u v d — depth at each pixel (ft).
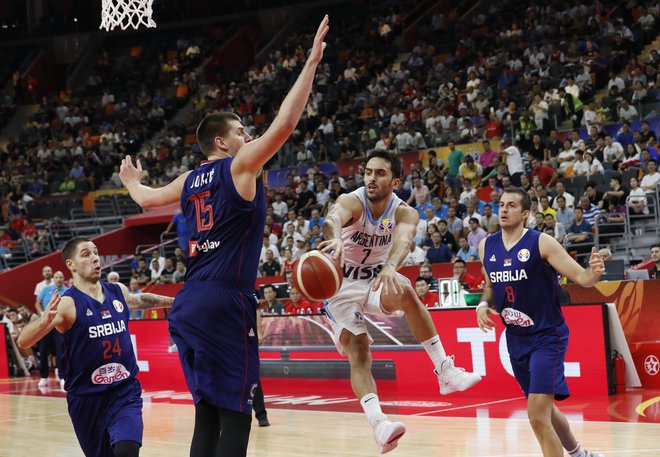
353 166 82.84
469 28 104.01
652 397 38.81
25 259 89.40
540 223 55.93
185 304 15.39
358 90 100.53
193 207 15.64
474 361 43.01
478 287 51.29
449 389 21.27
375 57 104.94
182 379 53.67
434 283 50.75
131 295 22.58
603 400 38.47
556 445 20.61
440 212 65.46
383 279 18.92
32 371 72.43
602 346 39.93
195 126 105.60
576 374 40.68
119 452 19.34
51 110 117.70
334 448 29.91
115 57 131.95
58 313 20.30
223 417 15.21
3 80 130.82
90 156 102.22
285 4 126.41
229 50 124.77
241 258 15.26
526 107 80.12
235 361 15.15
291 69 107.34
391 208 20.63
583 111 75.00
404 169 79.77
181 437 33.81
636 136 65.51
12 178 102.78
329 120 91.25
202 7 131.95
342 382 47.91
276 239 70.54
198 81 120.06
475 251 57.16
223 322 15.14
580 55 84.84
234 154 16.06
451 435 31.17
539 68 85.46
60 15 134.62
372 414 19.65
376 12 116.78
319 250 17.67
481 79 89.30
